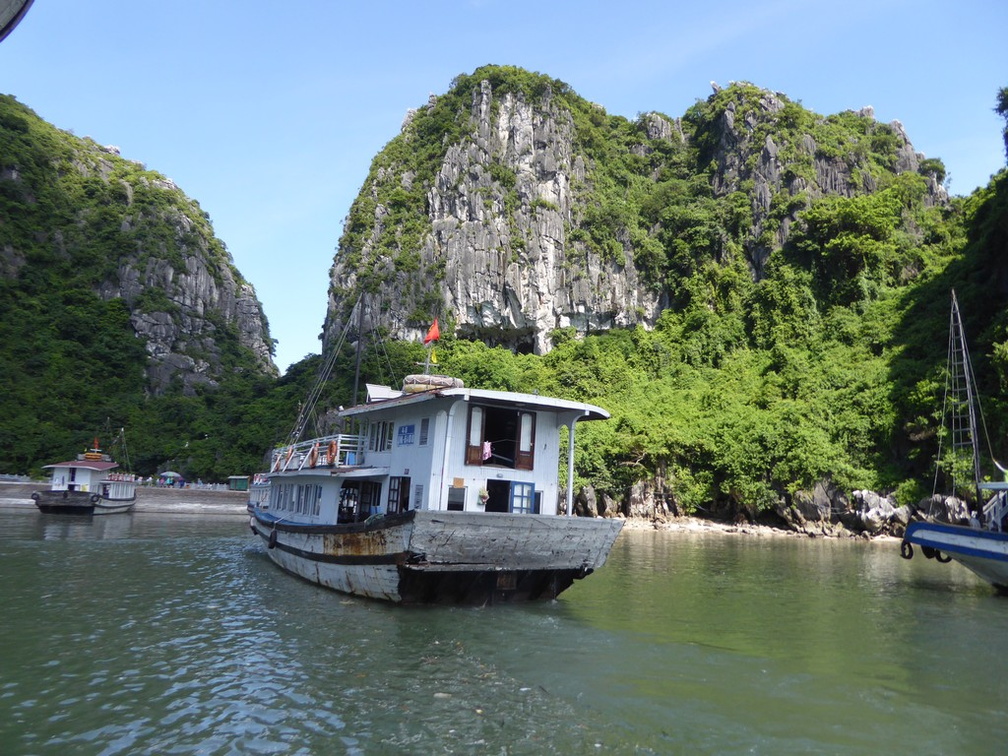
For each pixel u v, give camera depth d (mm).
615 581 23859
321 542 19281
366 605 17172
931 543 24359
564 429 59625
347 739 8789
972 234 63844
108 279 117438
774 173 94438
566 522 16250
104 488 50594
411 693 10508
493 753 8367
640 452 57750
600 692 10586
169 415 95188
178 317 120438
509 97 112688
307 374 94250
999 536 22094
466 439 17422
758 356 76875
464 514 15141
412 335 92750
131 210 131375
